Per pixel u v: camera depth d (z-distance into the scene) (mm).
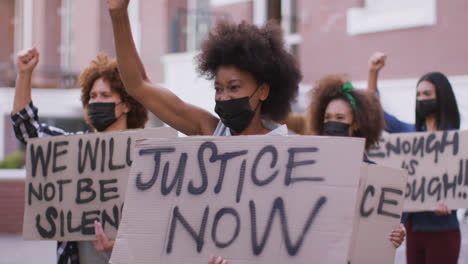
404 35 10148
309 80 11367
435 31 9789
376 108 4070
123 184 3150
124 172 3154
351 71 10812
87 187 3232
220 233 2389
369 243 2914
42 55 19516
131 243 2486
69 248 3404
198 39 13195
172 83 12297
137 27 15328
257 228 2352
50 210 3309
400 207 2992
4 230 9586
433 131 4664
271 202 2361
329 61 11109
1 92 16375
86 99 3826
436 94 4840
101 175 3207
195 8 14742
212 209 2422
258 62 2625
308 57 11406
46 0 19422
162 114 2922
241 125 2707
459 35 9539
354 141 2346
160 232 2463
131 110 3795
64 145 3318
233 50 2633
